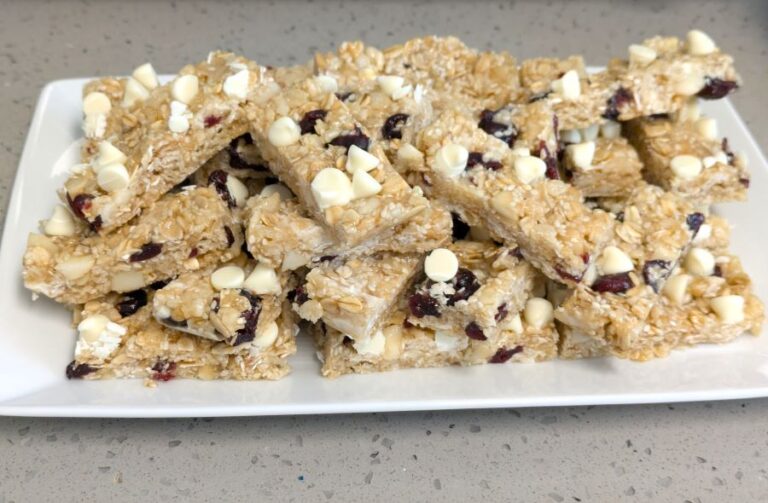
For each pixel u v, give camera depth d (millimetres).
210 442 350
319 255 345
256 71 375
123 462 343
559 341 365
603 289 356
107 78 412
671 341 361
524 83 417
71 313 360
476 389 345
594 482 343
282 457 346
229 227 352
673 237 368
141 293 360
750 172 430
